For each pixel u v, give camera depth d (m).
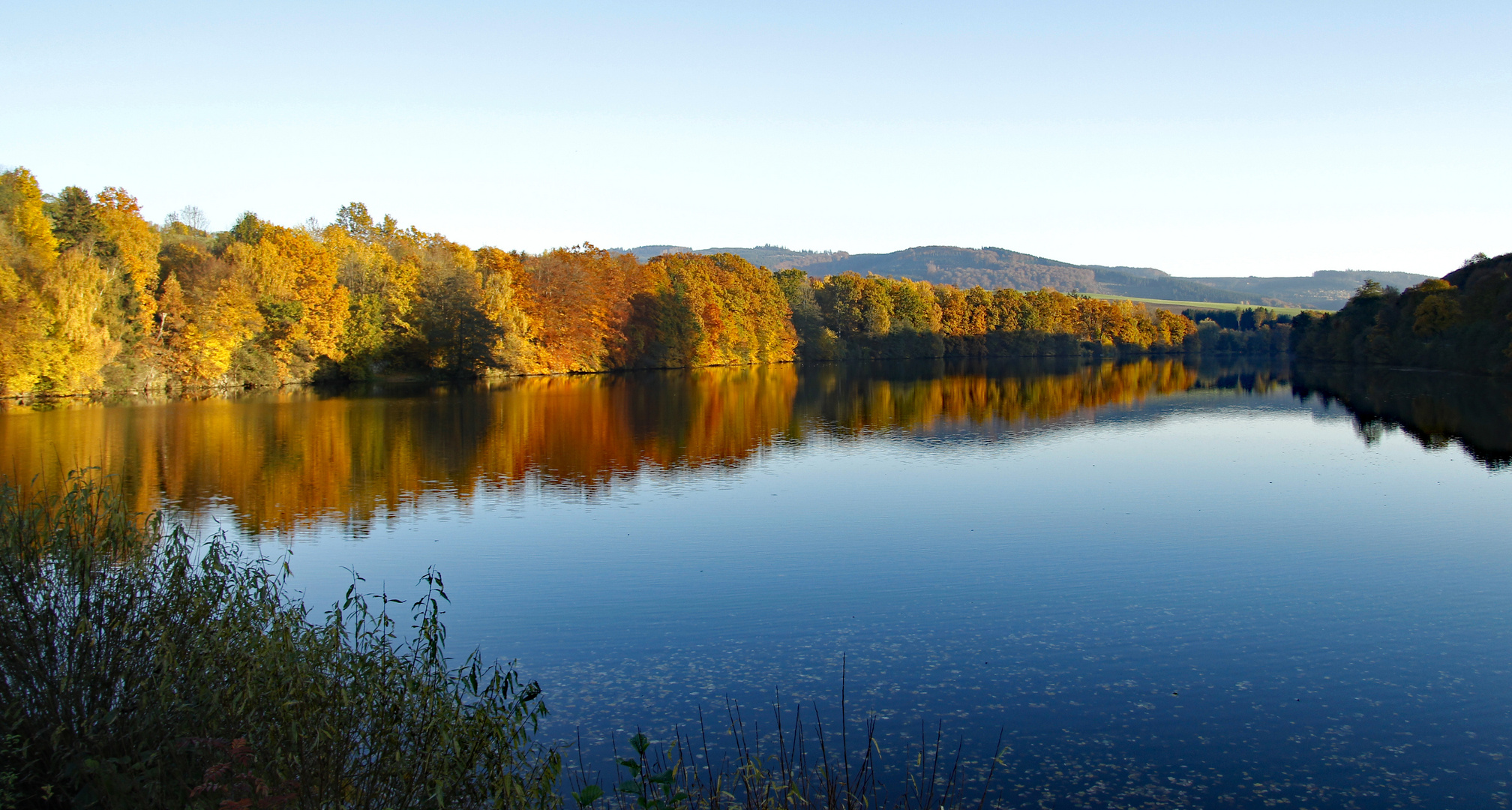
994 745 10.28
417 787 6.93
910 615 14.73
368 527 20.95
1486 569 17.23
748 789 8.66
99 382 55.53
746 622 14.42
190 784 7.01
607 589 16.19
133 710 7.47
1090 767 9.77
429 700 7.30
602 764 9.75
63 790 7.08
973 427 41.72
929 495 24.84
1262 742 10.34
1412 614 14.71
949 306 137.38
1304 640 13.54
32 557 7.59
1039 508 23.00
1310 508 22.91
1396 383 69.38
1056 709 11.20
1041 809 8.94
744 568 17.55
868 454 32.53
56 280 52.62
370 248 84.75
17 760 7.14
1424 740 10.39
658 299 99.62
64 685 7.43
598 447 34.28
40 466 28.30
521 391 64.62
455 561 18.06
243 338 65.06
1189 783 9.45
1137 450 33.66
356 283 76.00
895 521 21.56
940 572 17.27
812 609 15.04
